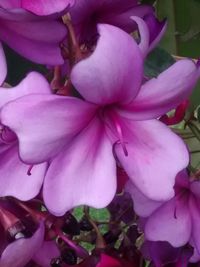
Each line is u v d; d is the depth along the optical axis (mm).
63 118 123
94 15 144
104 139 133
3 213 141
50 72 147
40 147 121
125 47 120
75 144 131
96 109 131
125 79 125
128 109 134
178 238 152
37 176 131
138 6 147
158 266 156
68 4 126
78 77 120
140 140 135
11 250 132
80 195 128
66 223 154
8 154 133
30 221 144
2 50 133
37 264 151
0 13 123
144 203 145
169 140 134
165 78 129
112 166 131
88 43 144
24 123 118
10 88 122
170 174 132
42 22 126
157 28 139
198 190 155
